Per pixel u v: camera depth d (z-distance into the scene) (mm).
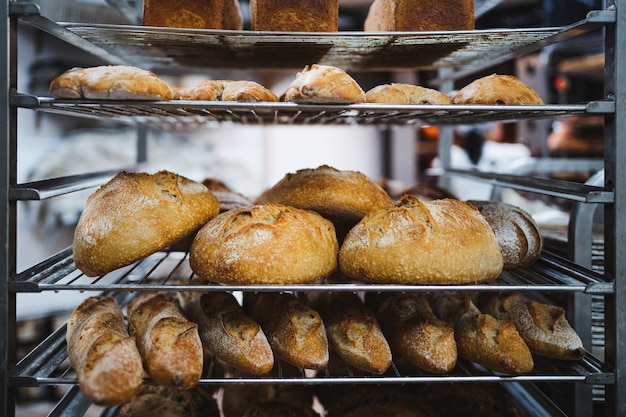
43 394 1616
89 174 1000
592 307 971
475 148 2215
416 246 741
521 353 750
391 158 2412
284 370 996
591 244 939
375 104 724
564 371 790
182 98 797
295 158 2355
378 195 895
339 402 944
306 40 848
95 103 704
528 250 895
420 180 2402
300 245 749
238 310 809
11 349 700
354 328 802
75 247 760
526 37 831
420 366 779
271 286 690
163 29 763
